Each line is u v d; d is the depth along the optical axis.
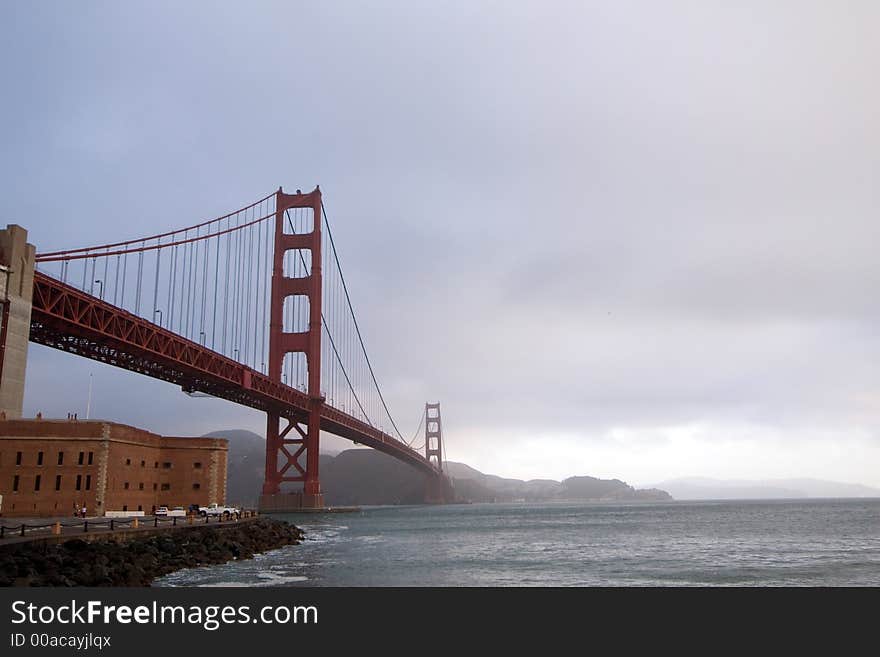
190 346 87.69
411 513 197.25
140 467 68.81
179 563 41.91
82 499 59.19
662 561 51.69
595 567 47.56
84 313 69.56
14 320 59.47
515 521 132.75
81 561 33.47
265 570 43.16
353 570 44.22
